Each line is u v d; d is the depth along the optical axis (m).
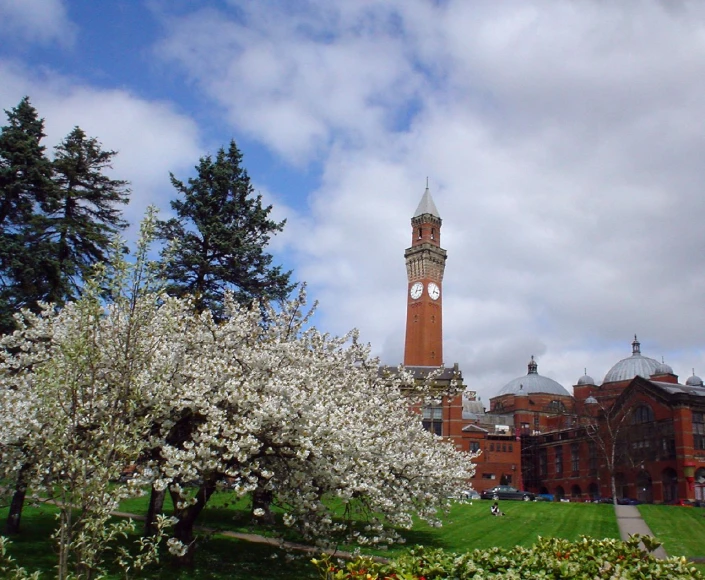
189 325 20.14
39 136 33.59
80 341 11.09
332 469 16.84
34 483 14.38
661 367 101.62
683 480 66.81
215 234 33.94
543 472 94.06
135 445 11.27
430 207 120.00
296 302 22.45
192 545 17.89
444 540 27.25
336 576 10.70
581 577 11.61
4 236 29.72
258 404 16.59
